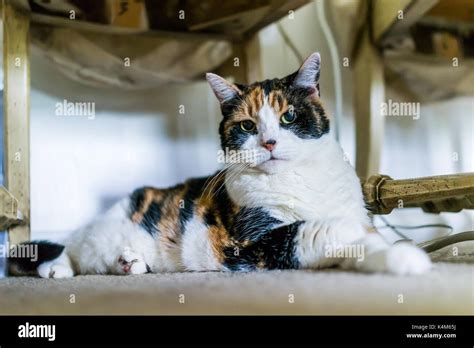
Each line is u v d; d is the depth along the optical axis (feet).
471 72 6.24
